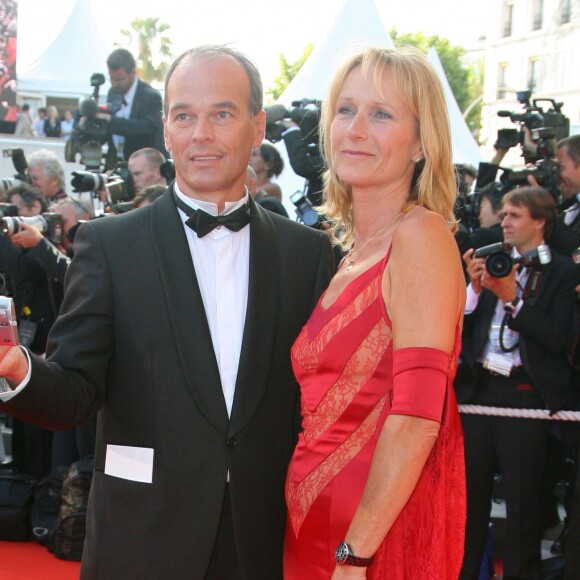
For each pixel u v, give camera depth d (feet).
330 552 6.13
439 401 5.57
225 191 7.18
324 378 6.28
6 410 6.16
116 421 6.90
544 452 12.00
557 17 73.36
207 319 7.01
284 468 7.20
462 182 14.61
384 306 5.95
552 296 12.02
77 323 6.78
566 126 16.26
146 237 7.06
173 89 7.10
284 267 7.38
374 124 6.26
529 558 12.07
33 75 37.32
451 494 5.98
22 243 13.97
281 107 16.97
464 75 128.36
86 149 20.35
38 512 14.26
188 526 6.71
